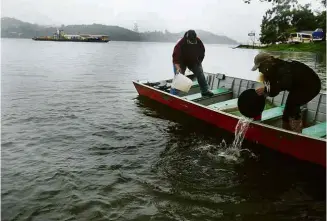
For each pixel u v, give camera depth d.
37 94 10.22
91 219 3.70
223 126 6.64
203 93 8.20
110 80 14.02
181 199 4.15
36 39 123.81
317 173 4.96
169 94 8.06
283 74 4.83
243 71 21.34
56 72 16.52
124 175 4.77
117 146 5.91
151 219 3.72
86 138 6.27
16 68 18.03
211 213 3.87
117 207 3.94
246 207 4.01
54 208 3.90
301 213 3.91
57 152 5.55
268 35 67.69
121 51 49.81
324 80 14.48
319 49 42.09
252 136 5.91
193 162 5.29
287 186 4.56
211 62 29.34
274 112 6.42
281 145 5.39
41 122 7.19
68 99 9.60
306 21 63.38
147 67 21.89
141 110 8.45
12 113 7.81
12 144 5.83
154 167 5.08
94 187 4.39
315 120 6.37
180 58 7.90
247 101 5.69
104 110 8.40
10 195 4.14
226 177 4.79
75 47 62.16
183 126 7.16
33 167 4.94
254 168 5.11
